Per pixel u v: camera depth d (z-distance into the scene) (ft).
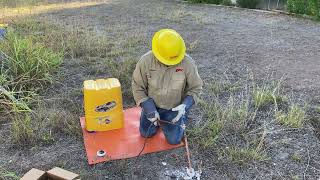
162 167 11.41
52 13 31.68
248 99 15.16
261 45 22.95
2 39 18.38
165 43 10.80
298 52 21.63
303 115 13.89
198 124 13.51
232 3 36.86
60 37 22.74
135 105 15.15
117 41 22.98
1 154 11.91
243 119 13.56
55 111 14.26
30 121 13.55
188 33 25.59
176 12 32.30
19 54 16.47
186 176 11.02
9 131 13.08
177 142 12.32
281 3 34.32
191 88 11.83
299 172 11.21
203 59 20.25
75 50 20.62
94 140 12.57
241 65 19.38
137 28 26.61
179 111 11.33
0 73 15.88
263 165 11.51
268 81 17.26
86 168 11.34
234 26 27.86
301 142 12.61
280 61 20.03
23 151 12.08
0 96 14.26
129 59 19.26
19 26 25.85
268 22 29.37
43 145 12.42
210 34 25.41
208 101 15.26
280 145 12.45
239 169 11.35
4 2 34.47
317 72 18.47
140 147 12.28
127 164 11.49
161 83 11.50
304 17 31.24
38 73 16.39
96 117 12.76
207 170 11.30
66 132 13.03
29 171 10.23
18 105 14.16
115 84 12.91
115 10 33.50
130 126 13.47
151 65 11.32
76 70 18.43
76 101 15.34
